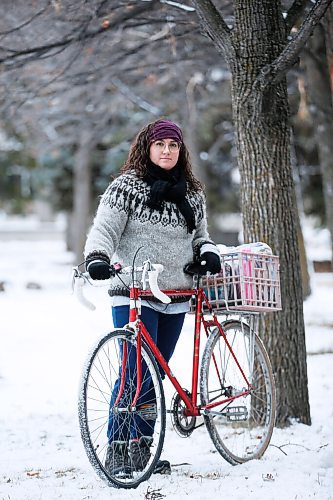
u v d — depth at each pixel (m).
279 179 16.67
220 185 73.38
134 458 12.12
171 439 16.09
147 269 11.77
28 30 23.00
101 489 11.66
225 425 16.97
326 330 34.66
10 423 18.62
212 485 11.78
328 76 31.22
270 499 10.96
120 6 21.45
